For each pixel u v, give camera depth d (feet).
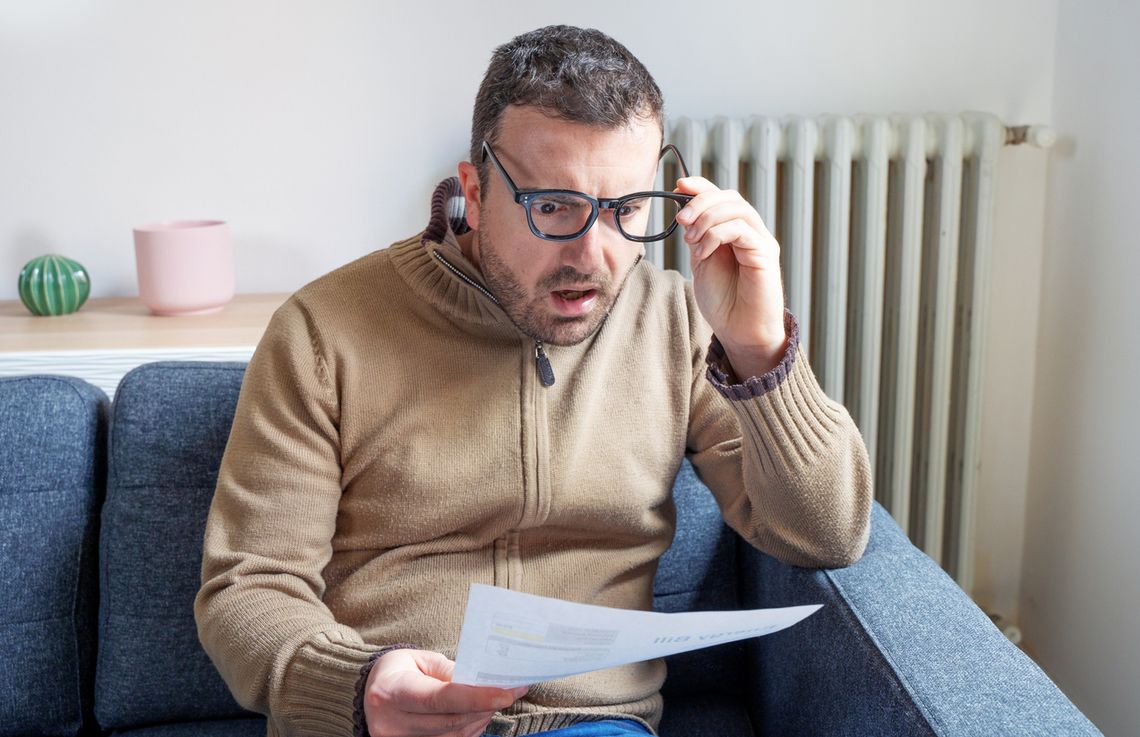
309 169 6.31
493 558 3.83
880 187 6.14
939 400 6.40
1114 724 5.98
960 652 3.25
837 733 3.48
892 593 3.60
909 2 6.42
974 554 7.15
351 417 3.70
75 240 6.24
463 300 3.72
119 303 6.15
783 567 4.00
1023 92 6.54
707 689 4.48
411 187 6.40
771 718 4.12
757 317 3.59
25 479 4.17
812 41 6.43
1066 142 6.37
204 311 5.84
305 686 3.20
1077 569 6.38
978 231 6.22
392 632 3.70
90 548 4.29
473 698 2.78
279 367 3.71
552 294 3.40
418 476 3.71
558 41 3.36
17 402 4.24
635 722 3.79
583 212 3.28
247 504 3.59
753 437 3.71
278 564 3.54
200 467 4.21
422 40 6.21
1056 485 6.63
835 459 3.71
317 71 6.18
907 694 3.07
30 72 6.00
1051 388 6.66
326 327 3.73
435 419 3.73
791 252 6.21
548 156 3.23
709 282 3.61
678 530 4.45
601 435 3.88
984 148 6.12
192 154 6.21
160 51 6.05
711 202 3.48
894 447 6.51
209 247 5.72
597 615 2.55
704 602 4.48
